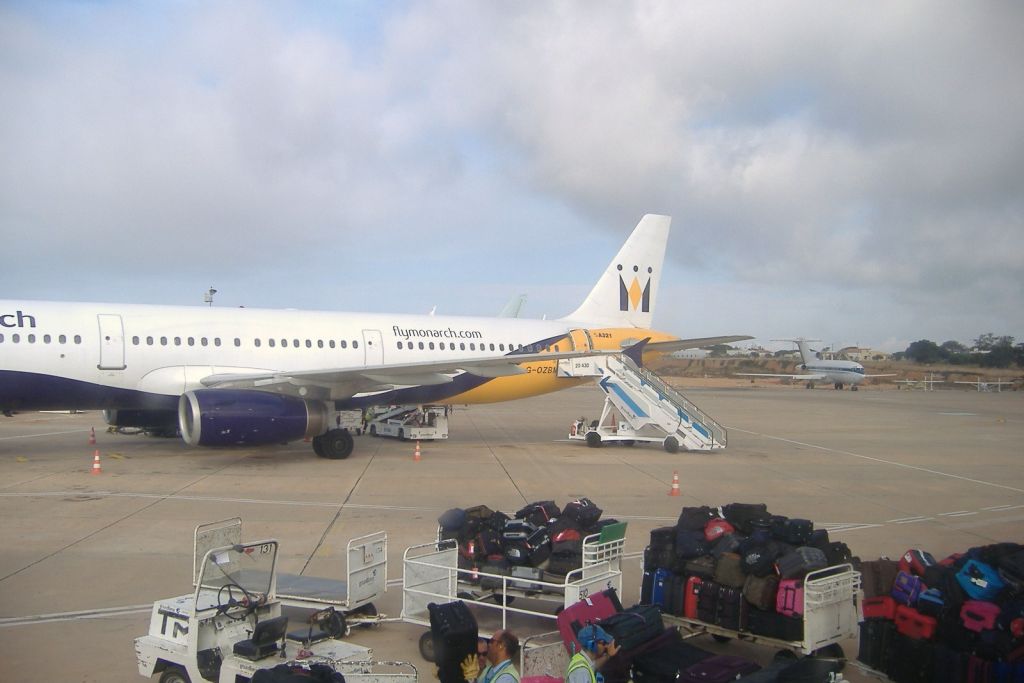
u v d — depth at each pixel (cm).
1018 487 1952
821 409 5053
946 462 2425
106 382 2108
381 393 2509
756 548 823
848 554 871
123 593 968
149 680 720
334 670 630
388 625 899
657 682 714
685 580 862
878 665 774
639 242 3111
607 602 803
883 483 1981
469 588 923
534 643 810
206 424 1983
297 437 2111
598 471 2084
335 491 1698
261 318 2372
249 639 690
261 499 1588
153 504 1509
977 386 10188
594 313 3025
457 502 1595
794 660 738
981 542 1336
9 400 2022
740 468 2208
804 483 1956
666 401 2617
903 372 12719
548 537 905
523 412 4478
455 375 2616
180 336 2203
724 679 671
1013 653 683
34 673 730
